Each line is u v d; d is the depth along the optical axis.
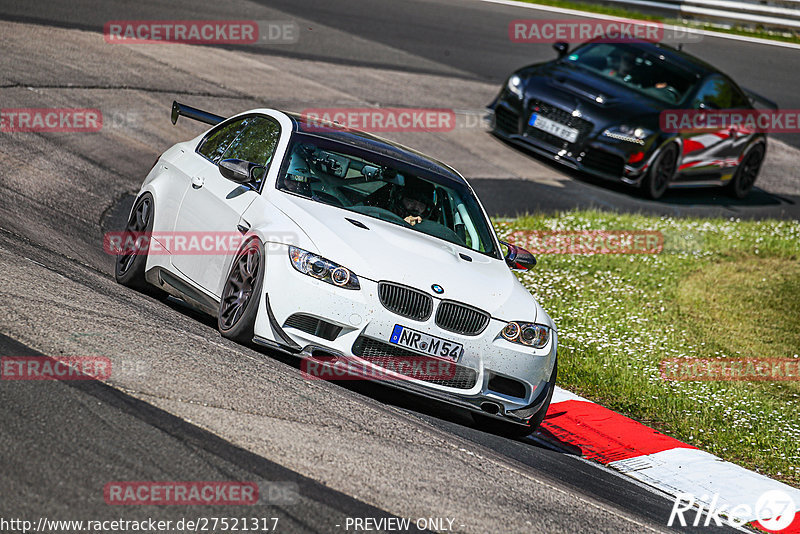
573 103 53.22
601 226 45.56
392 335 20.56
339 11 76.25
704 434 26.23
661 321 35.16
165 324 21.42
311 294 20.42
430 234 23.75
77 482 13.27
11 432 14.14
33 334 18.08
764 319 37.19
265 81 53.81
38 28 51.72
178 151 27.36
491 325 21.44
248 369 19.61
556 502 17.94
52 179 33.53
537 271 38.34
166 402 16.59
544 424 24.86
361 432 18.09
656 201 54.34
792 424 27.69
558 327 32.47
